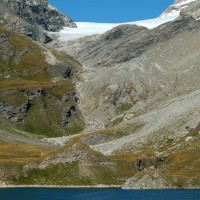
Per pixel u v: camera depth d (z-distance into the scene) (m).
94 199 136.12
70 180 178.75
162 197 139.88
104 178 180.50
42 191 160.25
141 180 171.75
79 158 184.50
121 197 141.38
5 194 151.50
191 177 174.12
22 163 184.38
